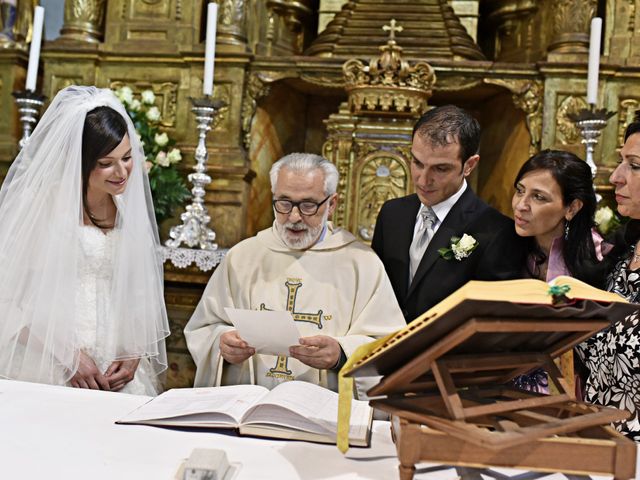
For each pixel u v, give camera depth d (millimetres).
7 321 2664
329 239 2887
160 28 5285
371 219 4641
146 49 5242
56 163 2752
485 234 2814
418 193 2877
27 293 2676
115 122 2795
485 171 5422
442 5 5258
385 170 4645
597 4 5031
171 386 4605
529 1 5418
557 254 2557
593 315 1461
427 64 4492
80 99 2824
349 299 2785
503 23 5652
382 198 4641
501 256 2705
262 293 2818
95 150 2752
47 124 2840
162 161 4727
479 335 1408
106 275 2857
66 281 2688
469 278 2811
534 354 1575
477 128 2791
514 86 4879
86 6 5398
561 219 2531
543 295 1373
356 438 1763
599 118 3986
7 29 5590
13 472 1462
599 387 2248
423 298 2863
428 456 1369
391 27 4516
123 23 5324
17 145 5441
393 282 2994
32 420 1806
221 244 5055
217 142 5117
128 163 2850
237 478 1494
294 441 1784
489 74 4895
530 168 2537
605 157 4793
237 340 2467
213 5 4426
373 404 1502
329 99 5695
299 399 1924
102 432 1752
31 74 4711
